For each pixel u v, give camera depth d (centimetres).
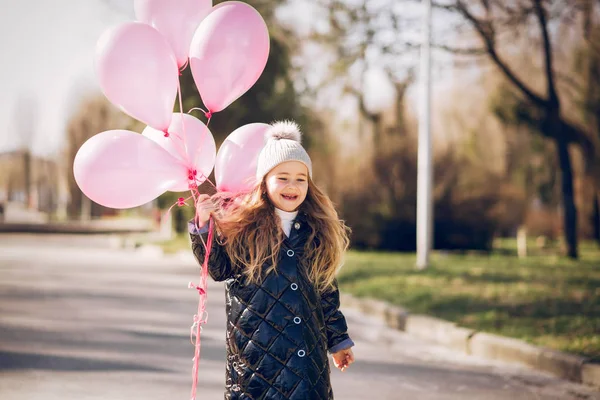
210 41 416
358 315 1224
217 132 2148
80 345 863
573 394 683
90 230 4712
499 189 2950
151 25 432
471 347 893
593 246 3136
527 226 3428
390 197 2655
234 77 422
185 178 411
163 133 420
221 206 395
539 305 1136
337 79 2139
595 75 2373
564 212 2380
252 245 362
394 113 2675
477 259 2169
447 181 2655
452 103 2881
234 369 361
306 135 2306
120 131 400
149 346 866
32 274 1792
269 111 2175
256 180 386
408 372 771
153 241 3278
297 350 355
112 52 395
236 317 362
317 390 356
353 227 2675
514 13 2064
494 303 1162
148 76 398
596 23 2186
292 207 376
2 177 9356
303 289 364
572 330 908
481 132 2889
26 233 4347
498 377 752
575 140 2372
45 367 743
